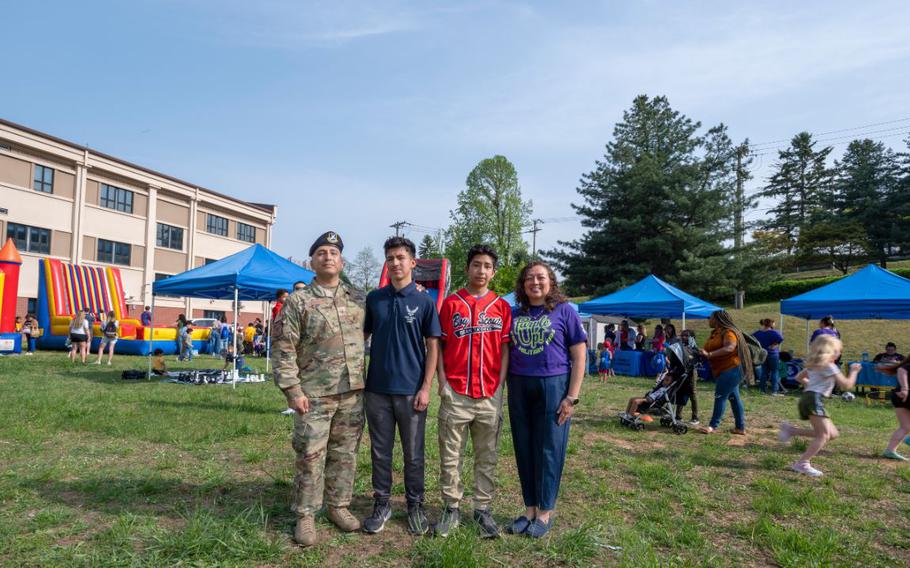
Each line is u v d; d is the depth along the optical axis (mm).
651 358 18125
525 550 3568
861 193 51938
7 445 6035
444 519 3801
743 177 35469
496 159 49469
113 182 33812
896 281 14875
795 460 6453
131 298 34219
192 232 39156
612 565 3418
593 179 36500
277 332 3672
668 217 33562
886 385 13352
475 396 3756
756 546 3828
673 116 37469
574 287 36438
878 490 5250
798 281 37094
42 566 3162
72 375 13570
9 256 21406
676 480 5332
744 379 8047
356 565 3320
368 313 3988
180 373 12992
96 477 4879
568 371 3918
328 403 3742
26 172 29281
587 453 6574
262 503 4340
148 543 3492
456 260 49562
